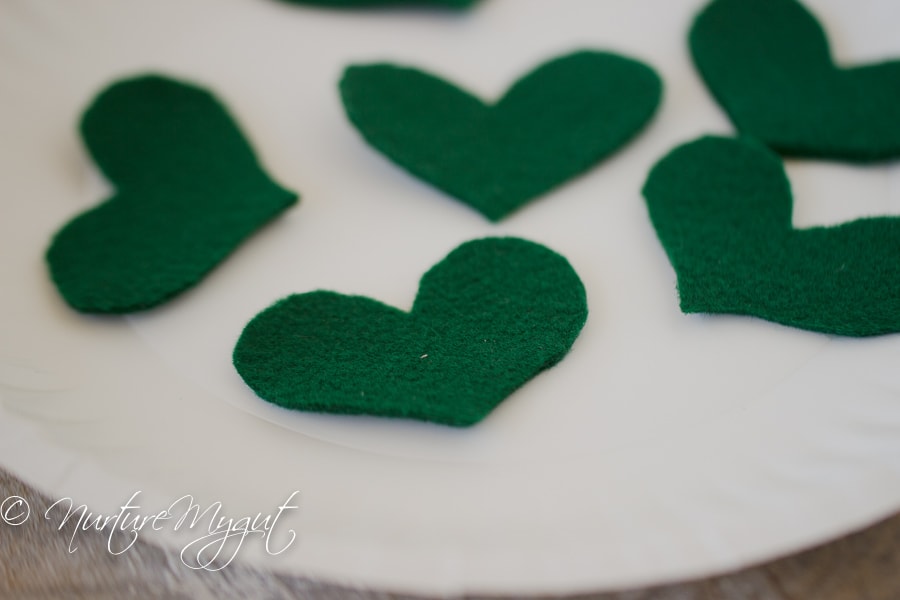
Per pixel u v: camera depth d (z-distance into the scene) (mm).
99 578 219
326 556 208
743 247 243
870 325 233
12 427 218
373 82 267
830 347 234
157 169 258
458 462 225
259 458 225
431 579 205
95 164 259
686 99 269
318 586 218
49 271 246
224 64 275
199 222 251
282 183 260
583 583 204
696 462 223
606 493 220
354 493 222
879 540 220
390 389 229
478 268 242
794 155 259
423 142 260
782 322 236
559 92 267
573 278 240
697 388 231
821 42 271
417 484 223
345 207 257
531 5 283
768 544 206
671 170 254
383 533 214
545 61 271
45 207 256
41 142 264
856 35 275
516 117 264
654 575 204
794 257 242
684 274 241
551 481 222
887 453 215
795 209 251
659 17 280
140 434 227
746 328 237
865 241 242
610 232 251
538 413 229
